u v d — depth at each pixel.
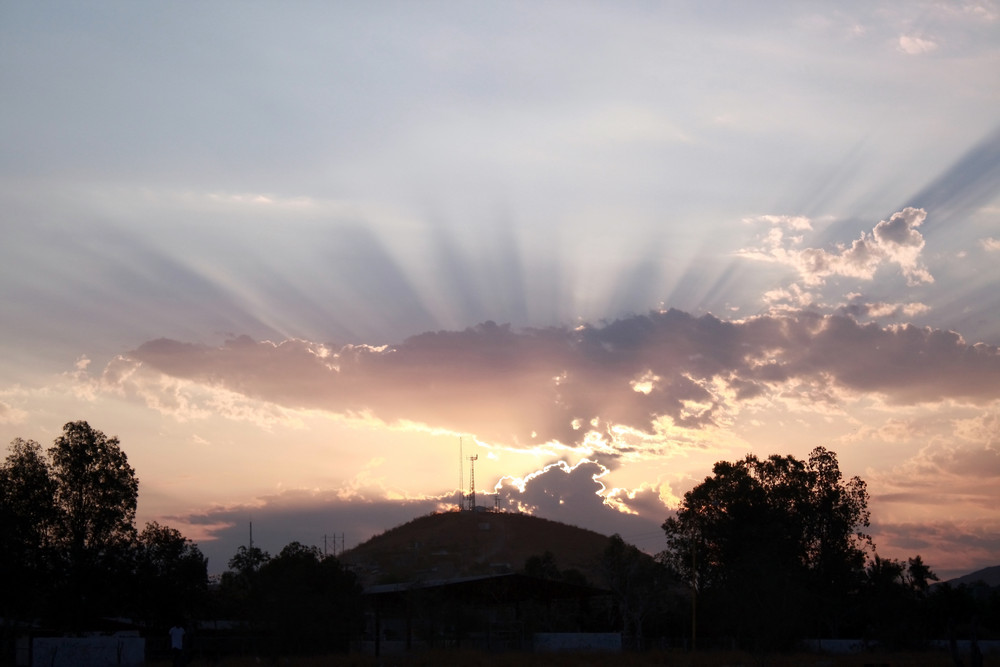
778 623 45.19
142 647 46.53
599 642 65.00
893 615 72.62
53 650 44.97
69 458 65.44
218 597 82.62
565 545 155.62
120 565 65.44
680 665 47.31
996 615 82.75
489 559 143.38
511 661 48.53
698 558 78.69
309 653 51.06
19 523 62.50
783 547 75.75
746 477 81.81
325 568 64.75
